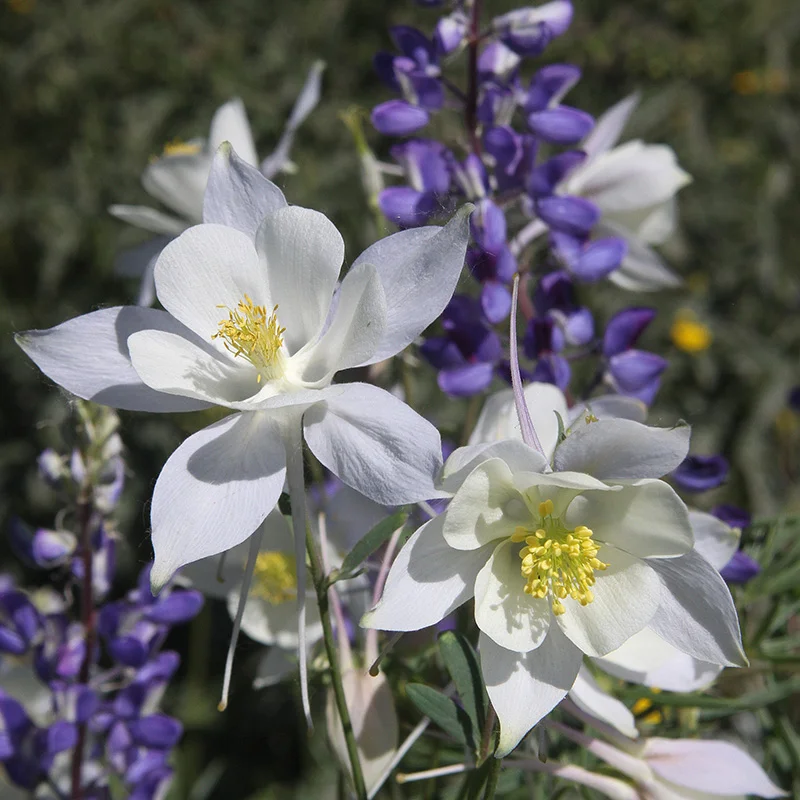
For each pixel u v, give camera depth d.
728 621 0.36
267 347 0.37
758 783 0.39
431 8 0.46
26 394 0.98
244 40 0.96
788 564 0.44
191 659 0.78
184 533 0.36
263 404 0.36
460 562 0.37
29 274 1.00
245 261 0.38
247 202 0.38
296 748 0.89
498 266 0.44
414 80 0.46
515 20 0.46
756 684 0.48
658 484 0.36
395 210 0.44
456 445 0.46
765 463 0.89
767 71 0.95
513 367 0.37
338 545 0.42
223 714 0.79
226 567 0.44
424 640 0.42
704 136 0.94
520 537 0.37
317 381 0.38
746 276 0.93
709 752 0.40
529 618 0.37
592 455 0.36
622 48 0.94
